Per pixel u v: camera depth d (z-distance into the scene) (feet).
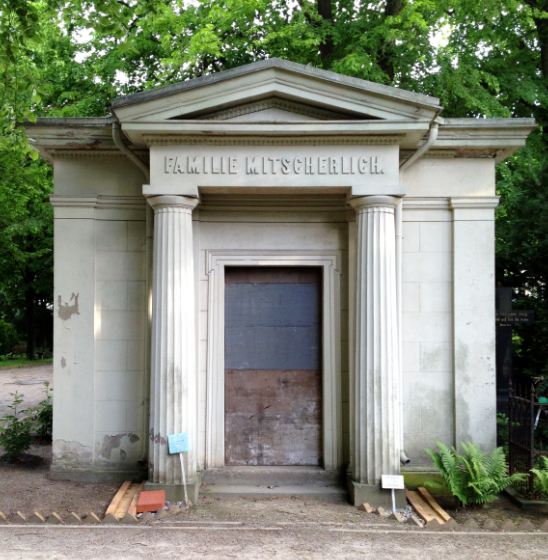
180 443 26.63
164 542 22.00
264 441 30.89
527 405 28.22
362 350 27.35
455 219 30.30
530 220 43.45
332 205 30.91
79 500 26.76
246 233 30.94
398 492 26.71
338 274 30.86
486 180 30.40
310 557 20.75
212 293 30.76
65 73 56.34
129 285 30.58
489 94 46.39
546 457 26.94
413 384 30.09
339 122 26.61
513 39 52.37
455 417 29.76
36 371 101.40
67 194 30.48
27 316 121.90
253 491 28.71
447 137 29.60
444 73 45.27
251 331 31.27
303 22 46.09
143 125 26.61
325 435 30.27
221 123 26.61
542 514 26.11
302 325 31.30
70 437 29.99
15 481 29.71
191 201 27.68
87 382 30.12
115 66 53.52
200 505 26.86
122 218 30.68
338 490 28.99
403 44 46.14
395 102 26.45
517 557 21.02
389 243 27.58
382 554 21.15
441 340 30.22
